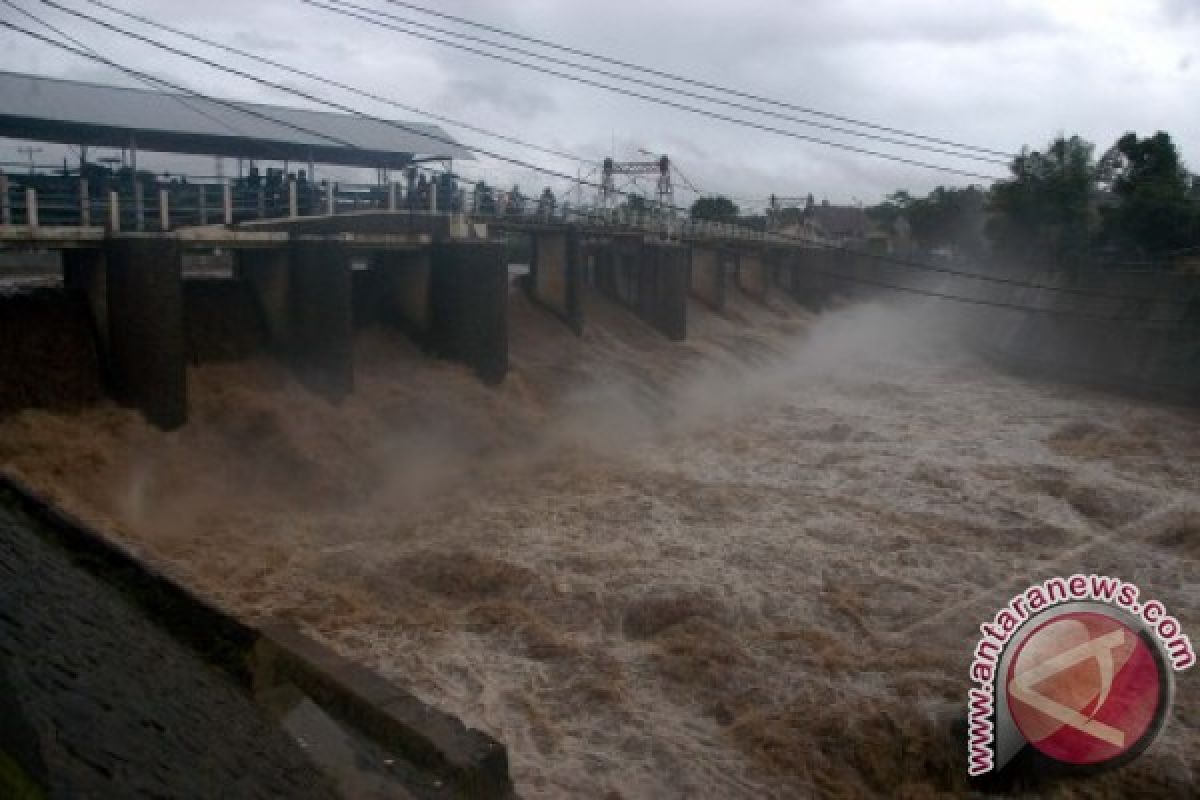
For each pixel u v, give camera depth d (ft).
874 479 105.50
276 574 71.82
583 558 78.54
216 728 35.17
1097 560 83.97
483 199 138.00
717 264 198.49
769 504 95.40
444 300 113.70
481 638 65.57
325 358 97.09
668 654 64.08
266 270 101.14
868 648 66.59
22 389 78.07
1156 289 161.79
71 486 71.92
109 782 26.45
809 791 52.26
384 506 87.81
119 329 80.74
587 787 50.78
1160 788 53.11
